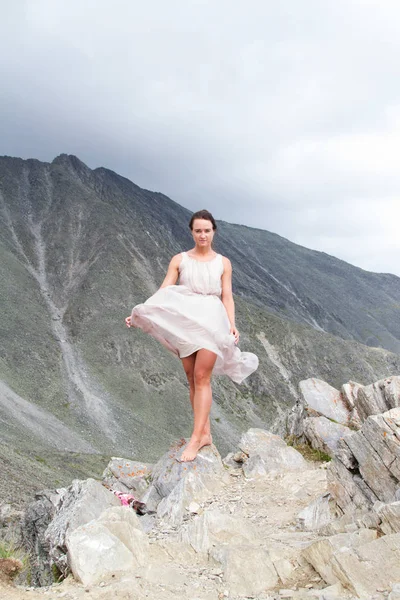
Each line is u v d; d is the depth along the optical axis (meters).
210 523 5.99
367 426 6.91
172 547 5.67
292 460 10.06
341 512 6.94
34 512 11.88
